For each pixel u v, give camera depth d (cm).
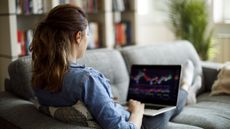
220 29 380
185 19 353
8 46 262
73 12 129
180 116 190
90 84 124
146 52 238
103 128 125
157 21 408
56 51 125
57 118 137
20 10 271
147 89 188
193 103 221
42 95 139
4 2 258
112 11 337
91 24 320
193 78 241
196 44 349
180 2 355
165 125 168
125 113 141
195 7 348
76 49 131
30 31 284
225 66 241
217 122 179
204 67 261
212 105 210
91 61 203
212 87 241
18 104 162
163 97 179
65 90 127
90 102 123
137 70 197
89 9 318
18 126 140
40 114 145
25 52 281
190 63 245
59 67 125
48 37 125
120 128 124
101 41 332
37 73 130
